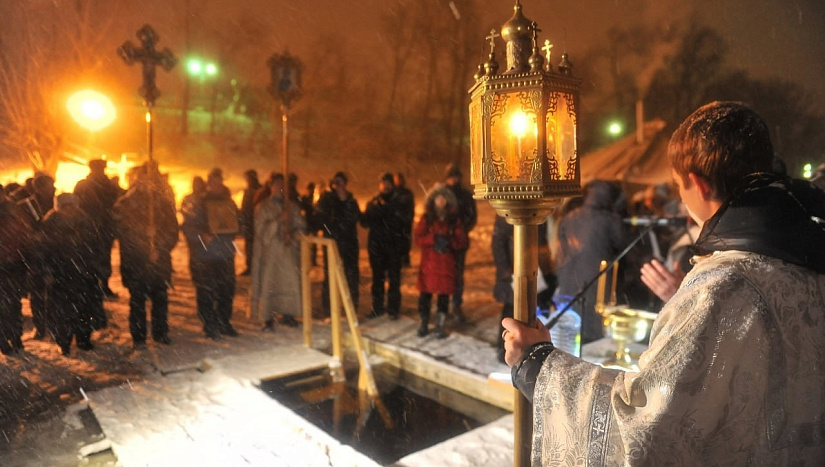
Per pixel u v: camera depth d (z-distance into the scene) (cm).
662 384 93
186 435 342
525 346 126
